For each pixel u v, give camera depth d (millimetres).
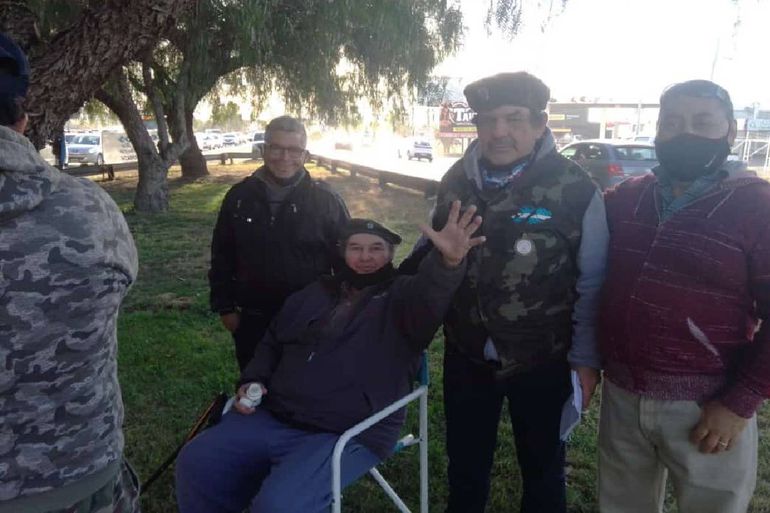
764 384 1772
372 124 13586
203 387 4312
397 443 2459
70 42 2973
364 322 2393
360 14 9516
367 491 3131
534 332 2156
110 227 1288
